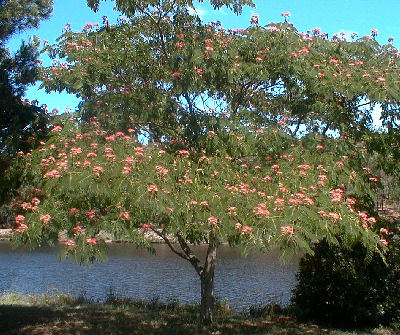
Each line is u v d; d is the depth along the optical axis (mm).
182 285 15961
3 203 6684
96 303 11164
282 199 5047
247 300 12945
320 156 6215
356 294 9164
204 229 4844
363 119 7238
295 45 6926
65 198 4812
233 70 6609
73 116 6492
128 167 4809
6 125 7262
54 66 7250
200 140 6258
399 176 7402
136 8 7062
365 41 7367
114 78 6828
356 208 6453
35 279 17250
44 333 7723
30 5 8258
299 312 9875
